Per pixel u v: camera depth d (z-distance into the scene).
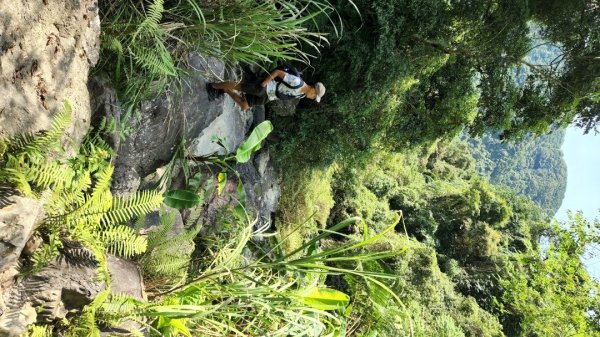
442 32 6.69
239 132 5.37
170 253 2.89
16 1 1.59
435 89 8.25
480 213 19.80
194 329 2.69
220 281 2.96
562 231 10.47
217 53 3.07
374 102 6.65
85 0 2.02
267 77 3.95
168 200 3.45
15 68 1.63
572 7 6.93
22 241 1.51
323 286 3.45
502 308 11.86
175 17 2.86
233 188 5.10
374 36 6.06
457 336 9.57
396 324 3.92
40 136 1.68
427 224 17.94
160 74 2.81
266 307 2.63
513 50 7.15
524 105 8.10
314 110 6.84
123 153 2.89
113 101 2.55
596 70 7.28
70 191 1.85
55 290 1.77
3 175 1.54
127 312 2.11
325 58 6.18
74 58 1.97
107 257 2.35
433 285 14.27
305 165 7.88
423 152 18.59
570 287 10.05
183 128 3.42
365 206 12.76
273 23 2.96
